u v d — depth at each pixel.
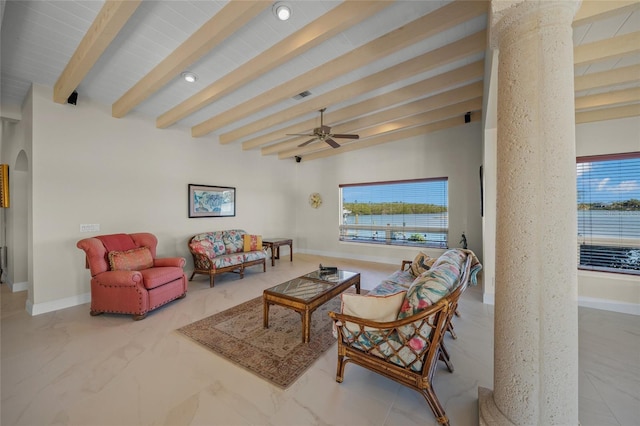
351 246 6.50
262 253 5.12
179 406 1.68
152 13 2.10
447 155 5.26
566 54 1.15
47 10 2.05
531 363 1.19
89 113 3.57
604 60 2.23
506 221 1.26
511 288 1.24
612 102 2.94
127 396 1.76
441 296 1.61
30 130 3.17
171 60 2.62
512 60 1.23
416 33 2.29
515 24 1.22
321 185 6.96
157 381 1.91
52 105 3.26
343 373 1.92
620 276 3.11
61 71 2.91
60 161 3.33
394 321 1.60
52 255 3.27
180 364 2.12
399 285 2.87
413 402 1.73
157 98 3.62
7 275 4.40
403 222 5.82
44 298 3.21
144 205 4.17
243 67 2.82
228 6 2.03
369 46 2.55
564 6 1.14
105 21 2.00
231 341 2.48
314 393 1.81
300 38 2.32
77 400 1.72
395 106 4.18
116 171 3.85
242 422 1.56
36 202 3.15
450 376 1.99
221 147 5.41
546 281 1.16
